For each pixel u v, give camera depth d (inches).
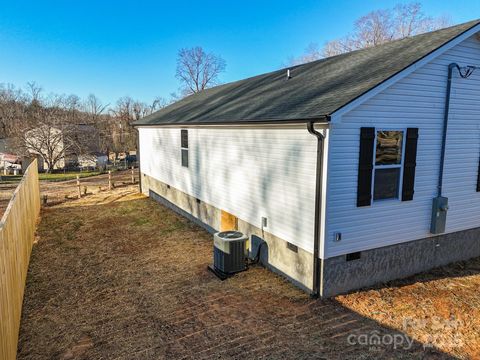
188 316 217.5
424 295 243.3
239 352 181.3
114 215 478.0
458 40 244.8
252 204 306.2
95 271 289.1
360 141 232.4
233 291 251.9
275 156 270.8
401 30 1425.9
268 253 289.9
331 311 222.2
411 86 247.0
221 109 388.5
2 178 969.5
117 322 211.0
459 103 271.9
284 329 202.4
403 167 255.0
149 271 288.7
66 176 968.3
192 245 354.0
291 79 377.1
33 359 176.9
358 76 260.8
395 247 263.9
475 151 291.1
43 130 1134.4
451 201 287.9
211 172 378.0
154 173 576.4
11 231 204.1
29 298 242.5
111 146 1701.5
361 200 239.5
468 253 307.0
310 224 239.8
